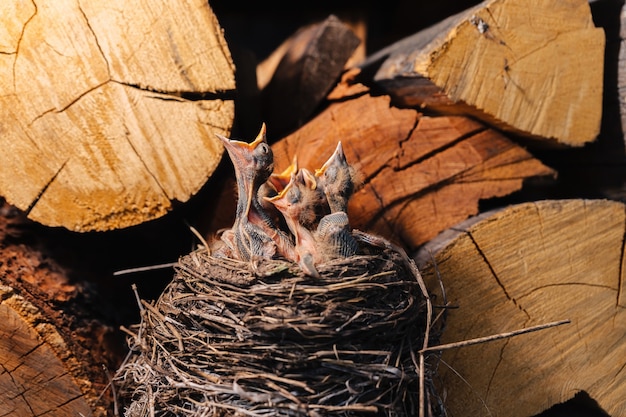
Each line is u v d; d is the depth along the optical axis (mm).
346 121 1055
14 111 995
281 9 1427
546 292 1061
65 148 1001
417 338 978
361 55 1384
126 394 1017
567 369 1071
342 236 969
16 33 994
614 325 1084
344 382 947
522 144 1092
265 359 949
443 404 997
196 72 1008
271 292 945
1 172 998
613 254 1079
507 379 1054
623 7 1103
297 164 1021
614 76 1105
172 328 972
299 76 1092
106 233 1054
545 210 1054
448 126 1059
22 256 1030
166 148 1009
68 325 1028
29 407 1014
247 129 1110
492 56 1040
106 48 1000
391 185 1052
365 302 953
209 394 952
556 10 1056
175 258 1084
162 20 1003
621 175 1106
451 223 1060
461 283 1035
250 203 979
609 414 1088
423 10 1375
